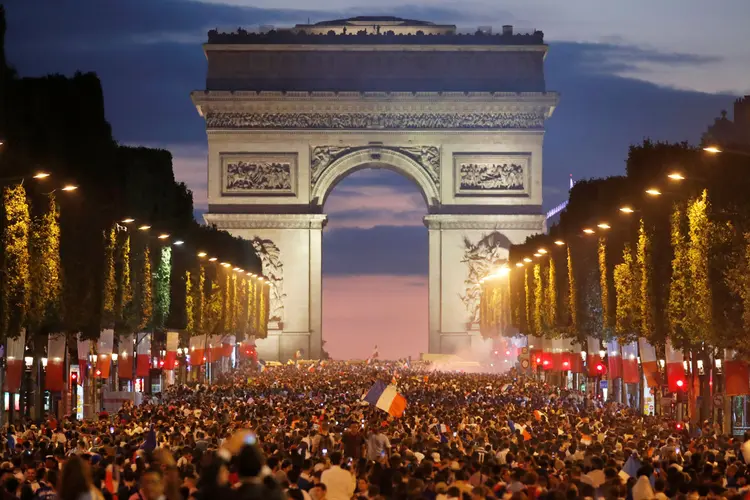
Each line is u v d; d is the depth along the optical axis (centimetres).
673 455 7025
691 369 12756
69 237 12731
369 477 5788
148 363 15988
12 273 10412
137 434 8681
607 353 16212
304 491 5047
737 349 10531
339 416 11400
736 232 10569
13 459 6619
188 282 19312
